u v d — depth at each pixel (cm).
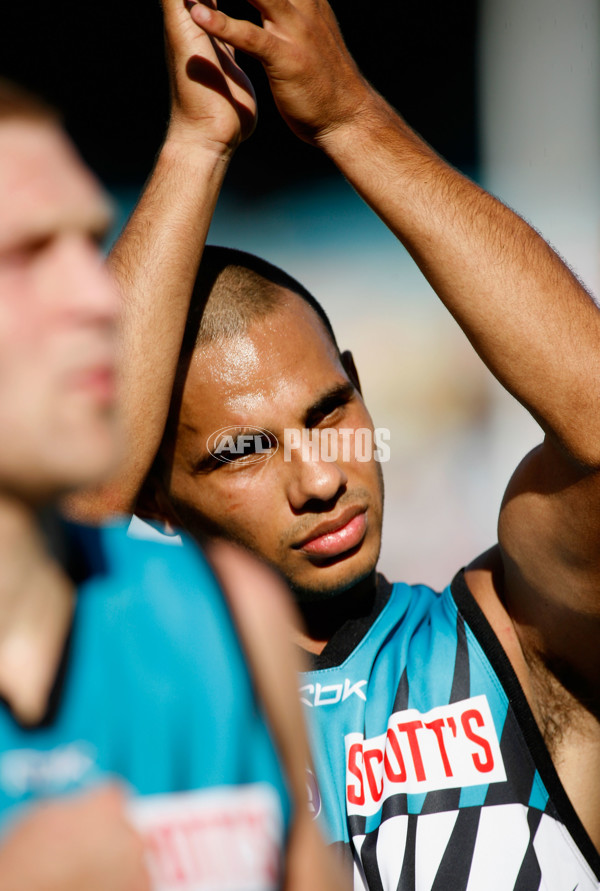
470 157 2728
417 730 494
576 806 493
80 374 213
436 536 1756
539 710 510
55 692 241
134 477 472
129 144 2553
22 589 232
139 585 262
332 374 516
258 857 246
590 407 430
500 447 1967
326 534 500
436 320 2258
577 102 2305
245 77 498
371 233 2580
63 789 235
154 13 2259
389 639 533
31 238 217
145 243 482
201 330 509
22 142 225
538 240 460
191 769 250
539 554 481
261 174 2723
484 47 2381
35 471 211
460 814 473
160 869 239
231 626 266
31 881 212
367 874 462
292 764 265
